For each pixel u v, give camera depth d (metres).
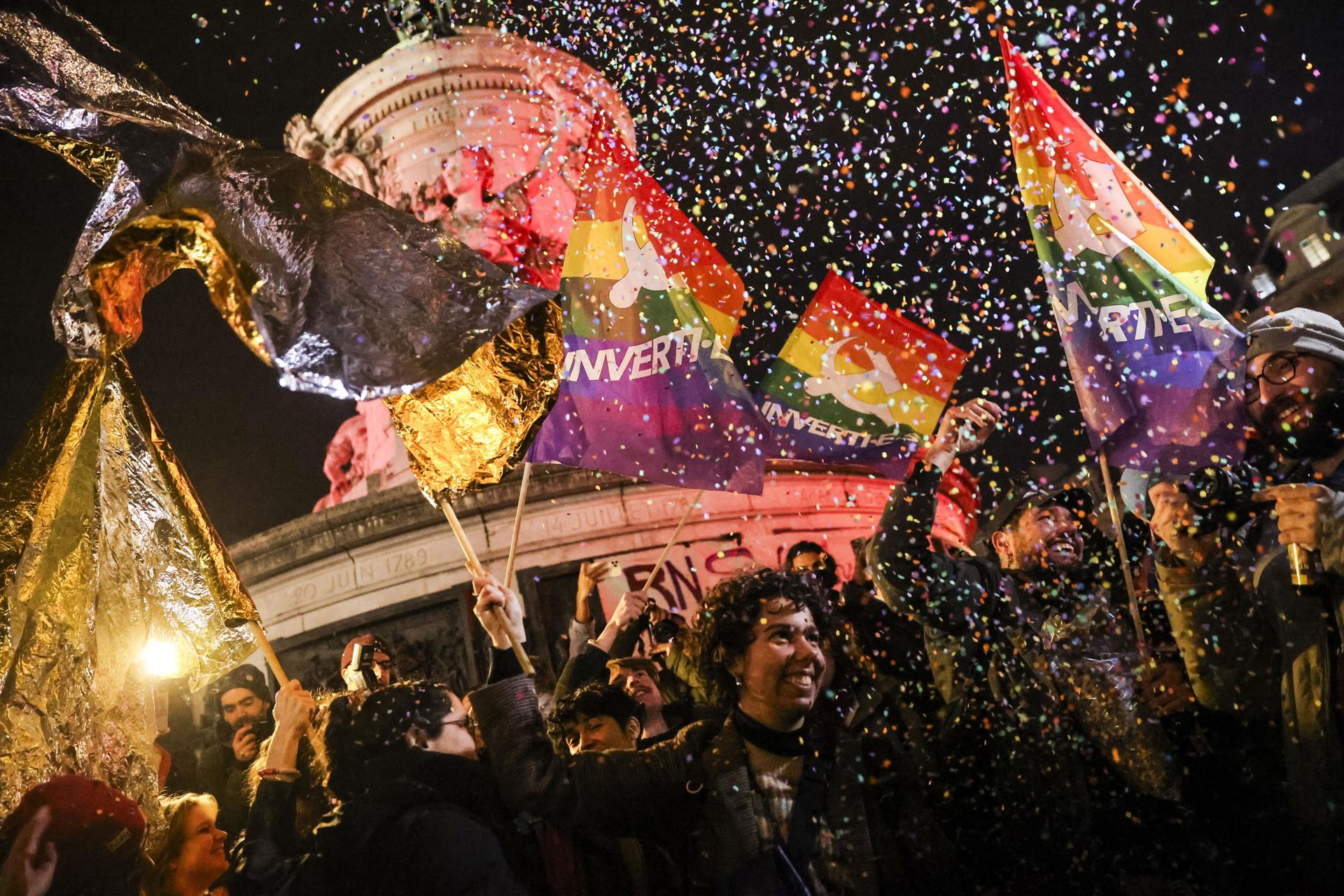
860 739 3.73
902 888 3.60
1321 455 4.10
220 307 2.89
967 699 4.20
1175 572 3.89
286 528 9.09
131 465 3.80
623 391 5.05
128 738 3.68
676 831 3.25
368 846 3.12
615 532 8.45
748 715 3.39
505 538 8.54
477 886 3.06
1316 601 3.59
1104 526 4.98
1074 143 5.02
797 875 3.22
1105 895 3.99
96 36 3.62
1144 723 4.05
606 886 3.34
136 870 3.48
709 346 5.11
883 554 4.23
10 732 3.37
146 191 3.29
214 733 5.80
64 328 3.53
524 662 3.45
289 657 8.98
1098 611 4.27
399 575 8.72
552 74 11.13
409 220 3.04
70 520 3.57
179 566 3.90
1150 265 4.73
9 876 3.10
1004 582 4.36
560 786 3.19
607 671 4.49
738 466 4.99
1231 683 3.85
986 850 4.07
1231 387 4.43
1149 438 4.52
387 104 11.28
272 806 3.82
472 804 3.27
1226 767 4.02
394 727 3.31
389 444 10.70
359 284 2.88
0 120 3.41
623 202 5.29
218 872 3.75
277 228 2.92
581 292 5.17
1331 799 3.48
